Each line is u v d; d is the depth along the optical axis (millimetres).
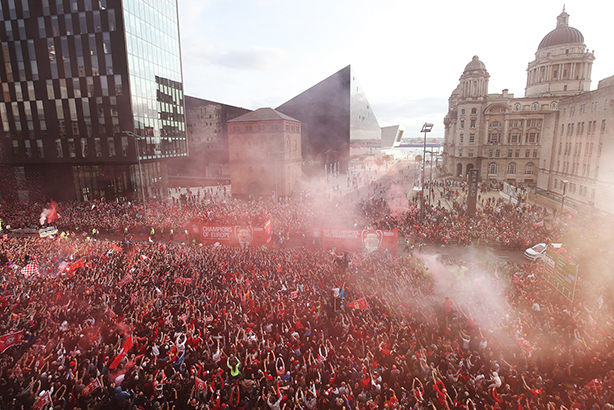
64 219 43969
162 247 29484
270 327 15586
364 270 24109
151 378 12125
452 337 15445
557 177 66125
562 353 13672
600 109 51594
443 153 125562
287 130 64000
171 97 65750
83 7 51125
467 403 10641
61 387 11867
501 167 88062
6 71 54594
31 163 56812
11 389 11227
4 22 53250
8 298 19156
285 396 11219
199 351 14359
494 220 38844
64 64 53156
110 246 30266
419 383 12141
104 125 53844
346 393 11477
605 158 49344
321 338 15180
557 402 11398
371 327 15570
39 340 14859
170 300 19250
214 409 10891
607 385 11438
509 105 89188
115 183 56500
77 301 18969
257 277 22078
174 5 66625
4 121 56031
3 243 30531
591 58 86375
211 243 34906
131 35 52875
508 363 13352
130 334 14914
